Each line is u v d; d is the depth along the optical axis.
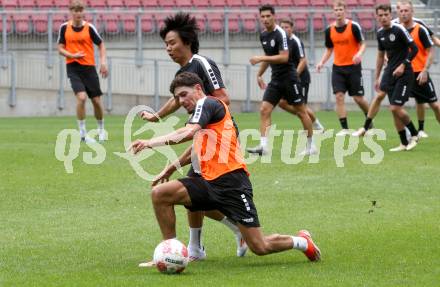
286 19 37.62
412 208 20.50
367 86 59.78
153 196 14.43
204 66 16.38
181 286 13.35
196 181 14.41
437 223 18.67
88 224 18.86
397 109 30.75
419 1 65.62
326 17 60.53
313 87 60.12
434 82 60.19
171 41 16.39
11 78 57.25
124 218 19.55
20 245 16.73
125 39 59.22
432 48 33.88
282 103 32.31
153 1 62.72
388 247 16.33
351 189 23.14
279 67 29.50
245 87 60.00
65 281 13.74
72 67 34.72
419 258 15.37
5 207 20.86
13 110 57.53
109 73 58.00
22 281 13.76
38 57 57.62
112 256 15.77
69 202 21.52
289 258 15.59
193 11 58.72
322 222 18.92
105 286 13.40
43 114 58.00
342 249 16.22
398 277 13.95
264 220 19.20
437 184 23.80
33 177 25.34
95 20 57.56
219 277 14.01
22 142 35.28
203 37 60.09
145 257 15.70
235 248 16.59
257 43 60.62
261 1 63.91
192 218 15.45
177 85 14.59
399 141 34.12
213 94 16.42
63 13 57.28
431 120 48.53
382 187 23.41
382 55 32.22
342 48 37.25
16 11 56.28
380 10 30.75
